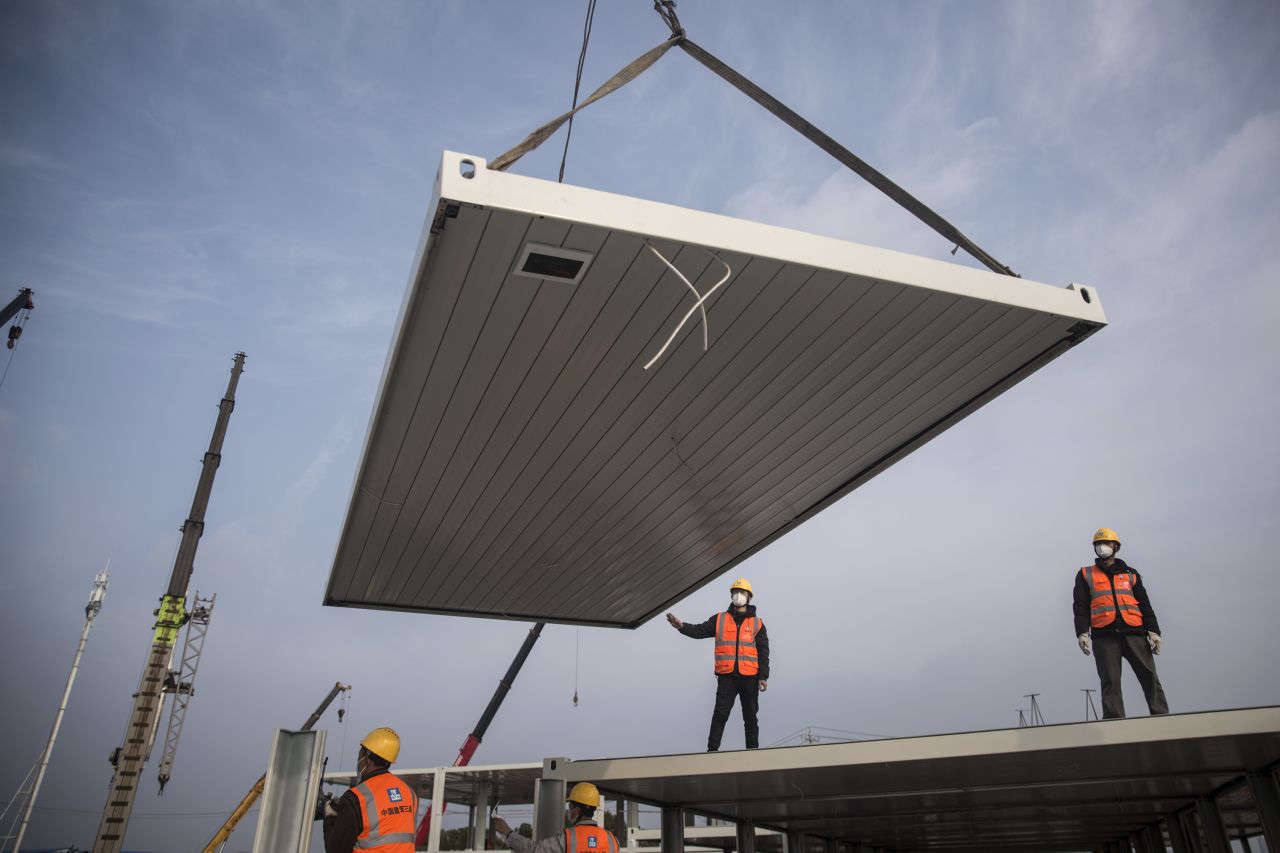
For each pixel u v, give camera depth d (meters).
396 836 3.97
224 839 32.06
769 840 13.22
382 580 7.85
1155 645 6.29
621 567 7.81
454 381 4.68
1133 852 11.19
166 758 40.69
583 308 4.07
